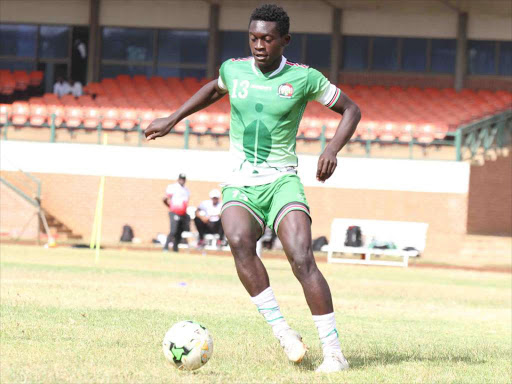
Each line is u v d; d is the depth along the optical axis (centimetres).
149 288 2800
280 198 1270
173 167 6756
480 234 7194
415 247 5712
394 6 8006
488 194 7212
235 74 1306
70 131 6888
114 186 6788
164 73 8650
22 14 8675
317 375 1210
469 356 1537
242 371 1244
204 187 6738
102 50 8688
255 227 1301
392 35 8281
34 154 6838
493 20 8106
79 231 6806
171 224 5619
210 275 3594
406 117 7288
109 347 1444
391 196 6562
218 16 8481
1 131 6919
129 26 8606
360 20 8331
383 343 1689
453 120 7169
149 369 1224
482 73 8188
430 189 6525
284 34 1266
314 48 8431
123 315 1955
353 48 8388
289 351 1273
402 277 4312
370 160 6588
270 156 1296
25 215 6531
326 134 6750
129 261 4366
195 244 6294
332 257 6106
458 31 8138
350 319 2195
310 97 1312
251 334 1717
